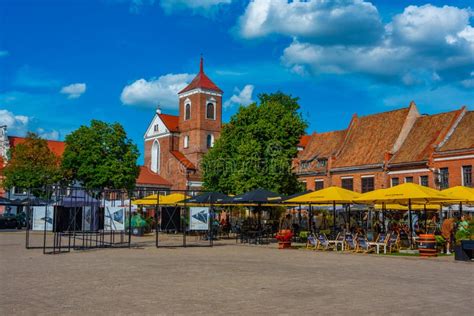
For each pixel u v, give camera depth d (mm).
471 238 21469
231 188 47250
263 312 10219
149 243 32906
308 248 28859
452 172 44031
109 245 29141
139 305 10953
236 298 11844
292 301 11477
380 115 57344
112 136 60375
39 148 61844
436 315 10016
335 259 22234
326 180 57688
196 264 19688
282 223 42875
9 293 12555
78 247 27344
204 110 84875
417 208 35125
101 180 58688
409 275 16453
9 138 80625
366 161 53281
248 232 34000
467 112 47469
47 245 29750
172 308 10609
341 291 12938
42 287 13547
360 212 46062
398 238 26953
